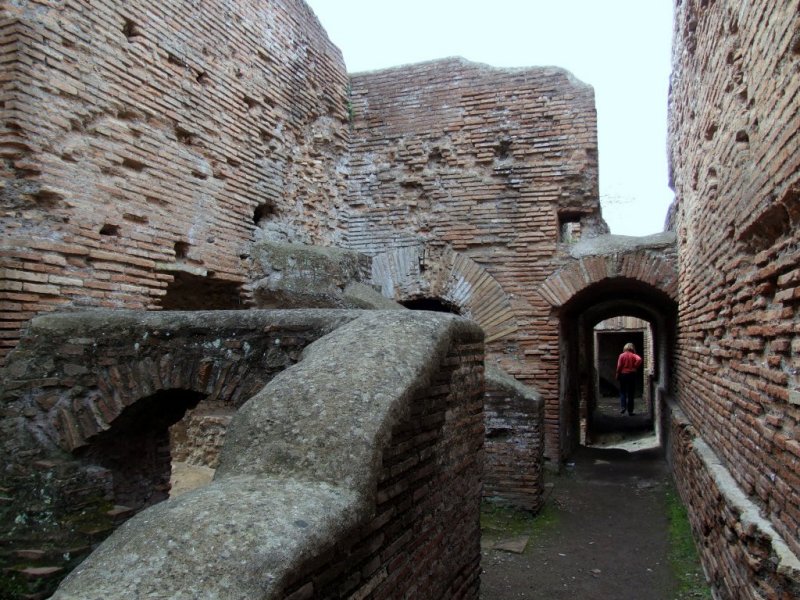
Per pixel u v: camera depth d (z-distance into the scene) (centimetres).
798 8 294
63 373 461
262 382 421
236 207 791
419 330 364
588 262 977
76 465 449
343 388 295
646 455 1187
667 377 1220
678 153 868
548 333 987
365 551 271
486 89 1054
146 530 214
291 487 248
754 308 413
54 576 395
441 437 374
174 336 451
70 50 557
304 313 428
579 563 611
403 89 1098
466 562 424
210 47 752
